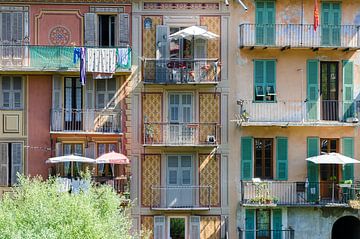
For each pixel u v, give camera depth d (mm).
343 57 58406
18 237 36875
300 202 57312
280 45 57031
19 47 56656
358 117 58062
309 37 57250
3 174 57531
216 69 56969
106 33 58125
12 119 57594
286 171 57969
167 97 57750
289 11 57969
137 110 57594
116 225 46531
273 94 57750
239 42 57625
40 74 57406
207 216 57625
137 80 57531
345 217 61844
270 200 56656
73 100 57906
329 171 58469
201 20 57688
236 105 57750
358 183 58125
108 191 49594
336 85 58625
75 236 39875
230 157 57750
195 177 57688
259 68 57969
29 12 57344
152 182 57531
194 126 57125
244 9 57688
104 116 57594
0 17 57312
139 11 57469
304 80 58062
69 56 56406
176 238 57844
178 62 56812
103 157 55031
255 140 58188
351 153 58406
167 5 57594
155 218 57469
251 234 57344
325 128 58188
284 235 57469
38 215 40688
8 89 57625
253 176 57812
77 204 41906
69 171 57688
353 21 58344
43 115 57625
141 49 57531
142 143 57469
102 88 57906
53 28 57406
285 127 57969
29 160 57594
